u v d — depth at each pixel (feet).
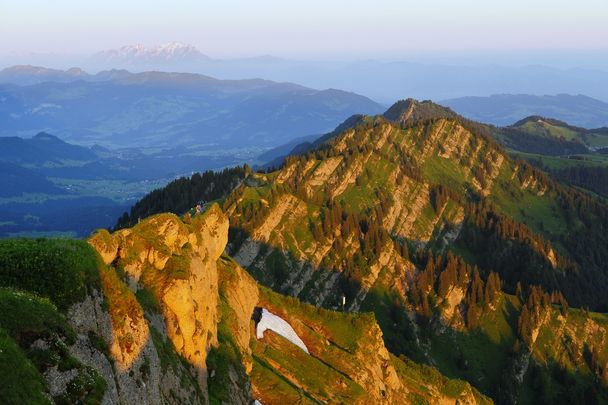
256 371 296.51
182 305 213.87
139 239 222.07
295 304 425.28
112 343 158.92
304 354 359.46
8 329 123.75
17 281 147.13
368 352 407.03
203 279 250.57
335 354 388.16
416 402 424.87
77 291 152.76
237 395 245.04
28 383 113.80
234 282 352.08
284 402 285.84
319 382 335.67
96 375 138.51
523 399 647.15
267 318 376.48
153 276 216.95
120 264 203.41
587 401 646.74
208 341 246.06
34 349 125.39
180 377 199.31
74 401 126.72
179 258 228.02
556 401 646.33
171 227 244.01
